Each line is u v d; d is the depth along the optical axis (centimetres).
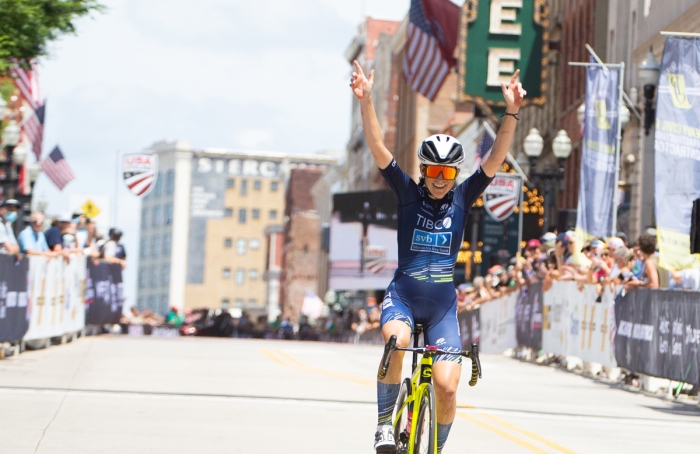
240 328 9438
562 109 7269
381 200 10369
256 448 1580
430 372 1288
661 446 1786
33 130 5519
